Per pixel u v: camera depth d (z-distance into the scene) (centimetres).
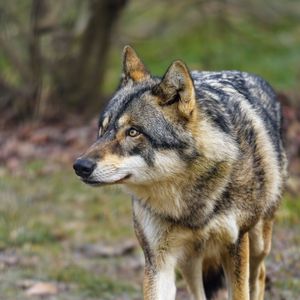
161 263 873
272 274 1140
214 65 2519
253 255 964
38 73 2059
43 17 2036
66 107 2069
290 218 1360
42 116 2028
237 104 890
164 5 2741
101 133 845
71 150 1798
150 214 862
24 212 1502
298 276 1147
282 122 1032
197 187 843
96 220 1501
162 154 821
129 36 2519
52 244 1396
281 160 970
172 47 2702
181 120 829
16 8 2080
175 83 827
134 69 892
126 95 850
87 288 1195
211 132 837
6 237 1395
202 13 2456
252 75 1002
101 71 2095
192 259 905
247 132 877
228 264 895
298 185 1487
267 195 909
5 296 1151
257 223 913
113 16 2069
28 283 1196
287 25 2844
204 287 958
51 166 1736
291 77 2398
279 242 1259
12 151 1816
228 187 850
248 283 902
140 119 823
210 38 2728
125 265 1300
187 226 859
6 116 2047
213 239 876
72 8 2070
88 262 1313
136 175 825
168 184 837
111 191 1596
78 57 2070
